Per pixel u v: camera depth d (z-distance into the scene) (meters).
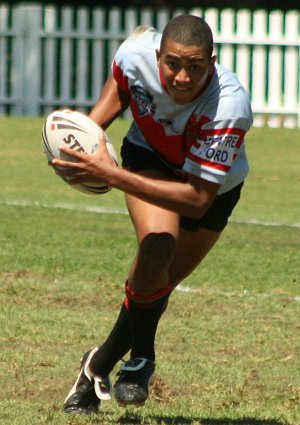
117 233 28.77
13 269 24.16
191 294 22.58
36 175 37.75
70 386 16.14
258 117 49.47
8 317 20.14
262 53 49.16
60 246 26.73
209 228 14.52
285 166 40.47
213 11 49.53
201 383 16.55
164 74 13.02
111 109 14.68
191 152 13.43
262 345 19.03
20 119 47.75
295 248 27.80
